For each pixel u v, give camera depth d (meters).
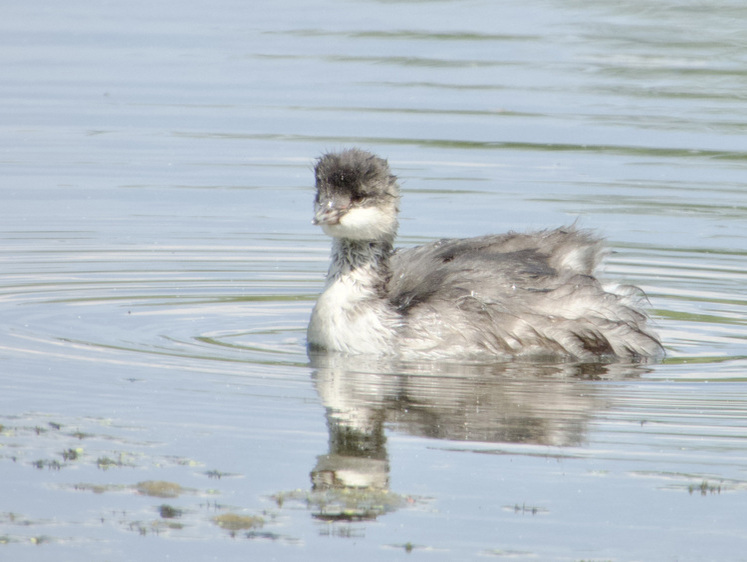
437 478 9.91
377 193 14.06
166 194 20.56
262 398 11.80
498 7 31.50
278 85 25.75
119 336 13.90
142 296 15.74
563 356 13.77
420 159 21.97
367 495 9.54
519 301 13.91
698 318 15.28
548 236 15.25
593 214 19.58
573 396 12.12
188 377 12.41
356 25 29.92
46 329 14.05
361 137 22.95
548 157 22.20
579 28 29.39
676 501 9.53
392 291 14.34
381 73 26.59
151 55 27.75
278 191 20.84
